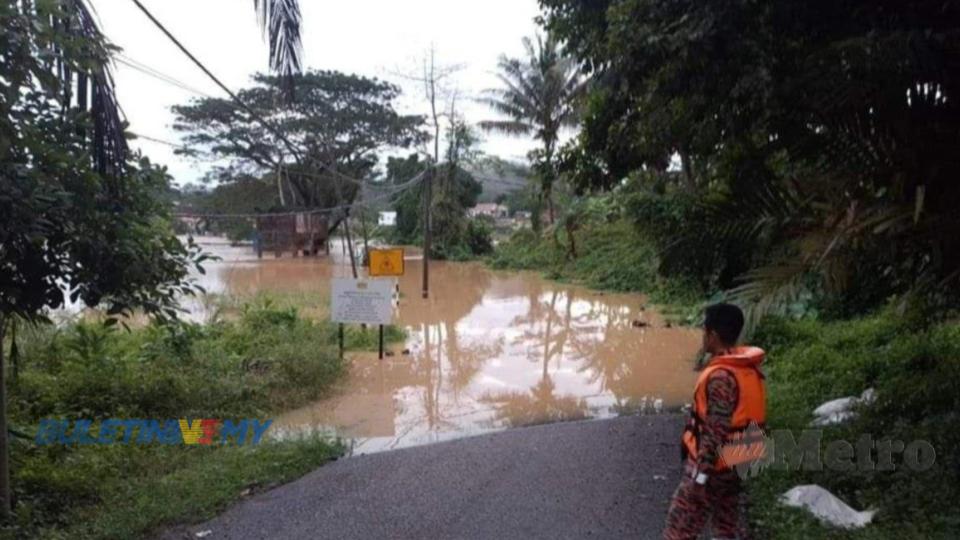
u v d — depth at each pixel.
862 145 4.18
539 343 13.28
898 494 4.13
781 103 4.34
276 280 23.53
